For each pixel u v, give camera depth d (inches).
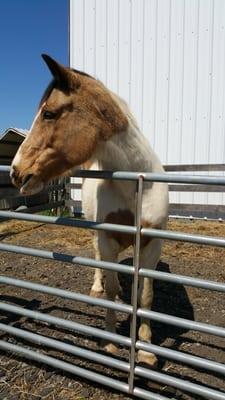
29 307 137.4
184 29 308.8
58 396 91.3
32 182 87.6
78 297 93.0
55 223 94.6
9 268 182.7
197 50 307.0
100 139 88.7
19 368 102.2
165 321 82.4
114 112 88.9
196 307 140.6
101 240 100.8
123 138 91.6
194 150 316.2
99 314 131.8
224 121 304.5
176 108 318.3
